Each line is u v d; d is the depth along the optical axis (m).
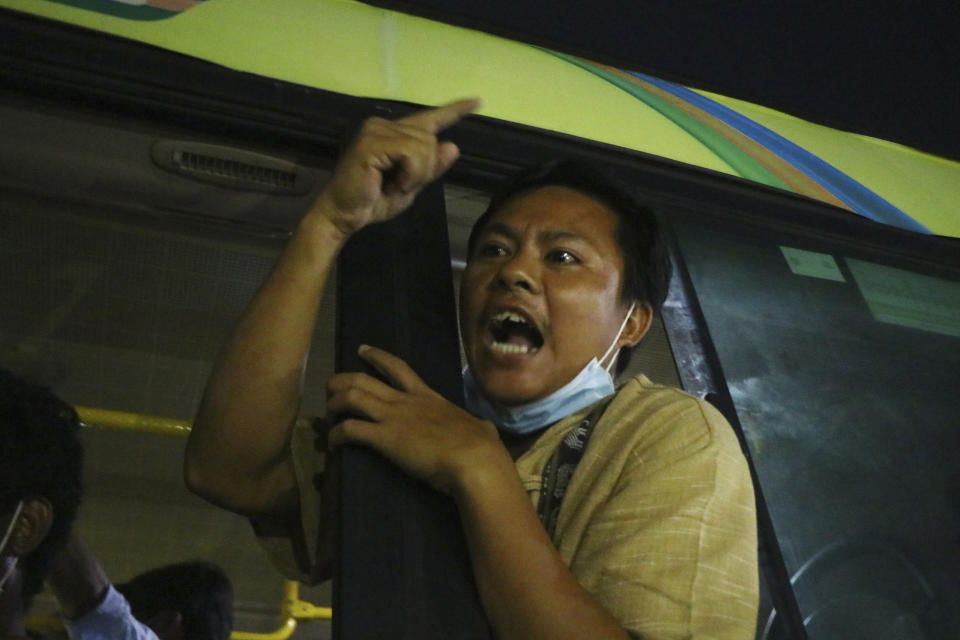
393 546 1.06
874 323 1.93
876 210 2.22
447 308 1.39
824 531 1.54
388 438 1.14
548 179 1.54
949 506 1.69
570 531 1.20
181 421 2.42
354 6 2.03
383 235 1.46
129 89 1.56
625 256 1.48
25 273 2.30
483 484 1.09
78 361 2.70
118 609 2.15
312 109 1.68
